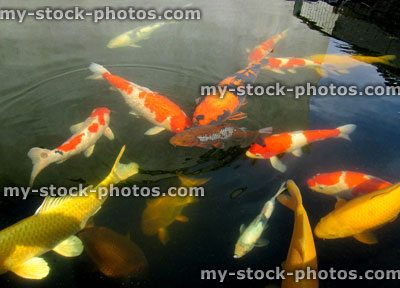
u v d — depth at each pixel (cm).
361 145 168
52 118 184
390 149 167
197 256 125
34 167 145
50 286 117
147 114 174
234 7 284
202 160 161
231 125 158
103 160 162
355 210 130
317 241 133
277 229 135
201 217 137
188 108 192
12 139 172
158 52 232
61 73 211
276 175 153
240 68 219
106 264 118
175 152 165
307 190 148
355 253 130
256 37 247
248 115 186
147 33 238
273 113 188
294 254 121
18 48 227
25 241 120
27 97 195
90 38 240
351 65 223
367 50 242
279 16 276
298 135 164
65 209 127
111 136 172
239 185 149
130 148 168
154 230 130
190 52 232
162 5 278
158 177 152
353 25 271
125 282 118
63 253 122
